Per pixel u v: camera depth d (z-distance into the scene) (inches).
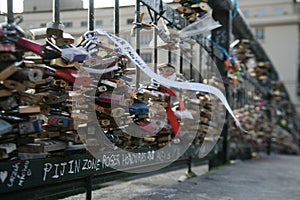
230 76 225.5
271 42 1176.2
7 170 76.2
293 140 585.9
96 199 123.0
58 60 88.8
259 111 337.4
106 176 116.1
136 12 126.3
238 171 210.8
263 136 345.1
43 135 88.6
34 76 77.8
